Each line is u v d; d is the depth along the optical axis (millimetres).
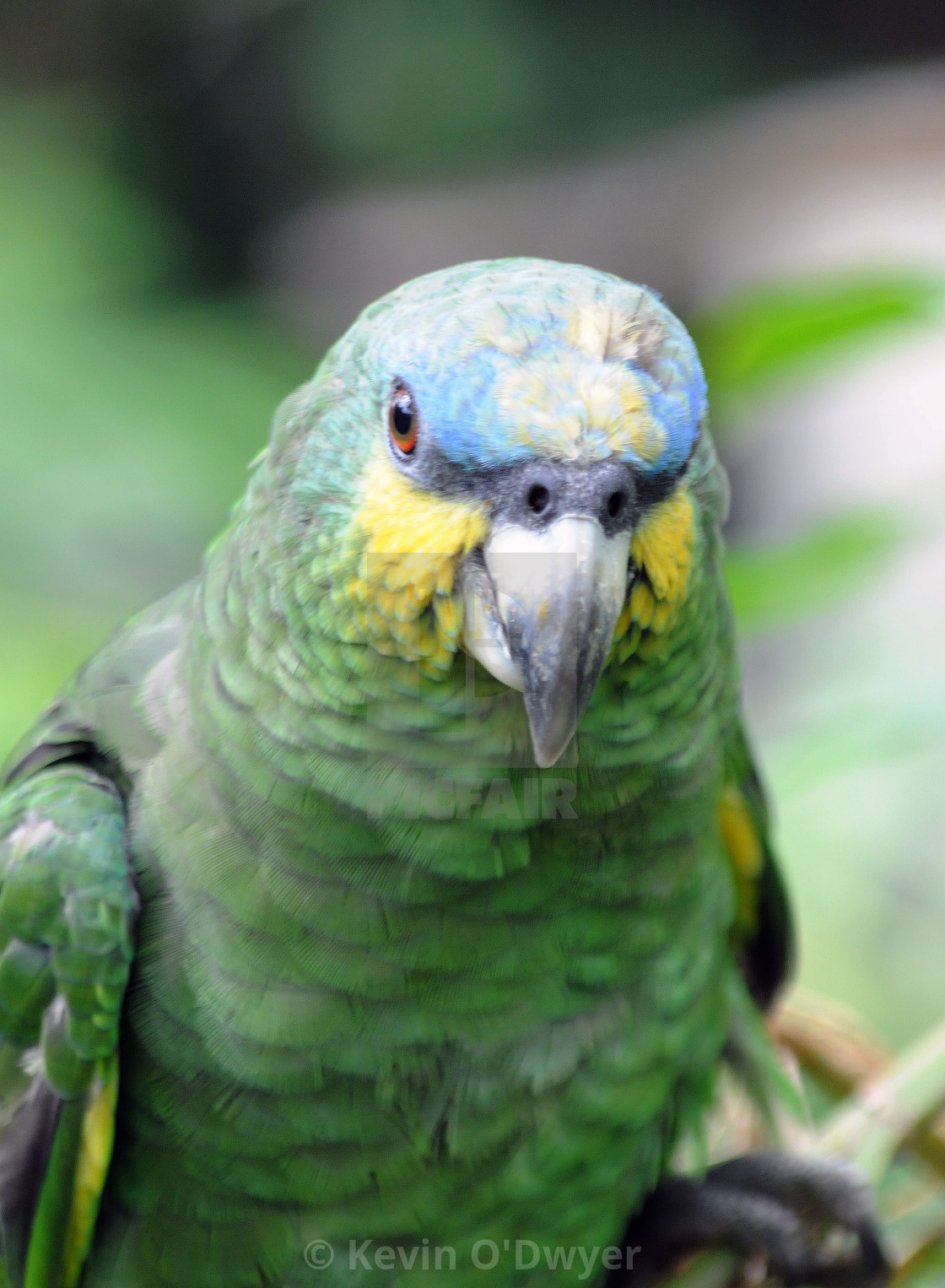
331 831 788
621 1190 828
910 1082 829
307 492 783
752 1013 853
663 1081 821
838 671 876
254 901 793
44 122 2314
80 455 1604
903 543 865
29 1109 815
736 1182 839
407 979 795
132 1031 807
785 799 857
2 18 2416
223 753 794
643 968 811
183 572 1581
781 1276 840
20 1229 818
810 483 1838
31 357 1679
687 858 811
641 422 765
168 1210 813
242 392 1765
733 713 821
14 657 1228
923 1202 842
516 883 794
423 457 769
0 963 812
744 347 877
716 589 799
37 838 810
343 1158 804
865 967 1028
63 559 1542
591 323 768
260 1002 795
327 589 779
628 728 787
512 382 764
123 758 814
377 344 779
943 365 1845
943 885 1016
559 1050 806
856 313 868
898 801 1025
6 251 1822
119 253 1919
